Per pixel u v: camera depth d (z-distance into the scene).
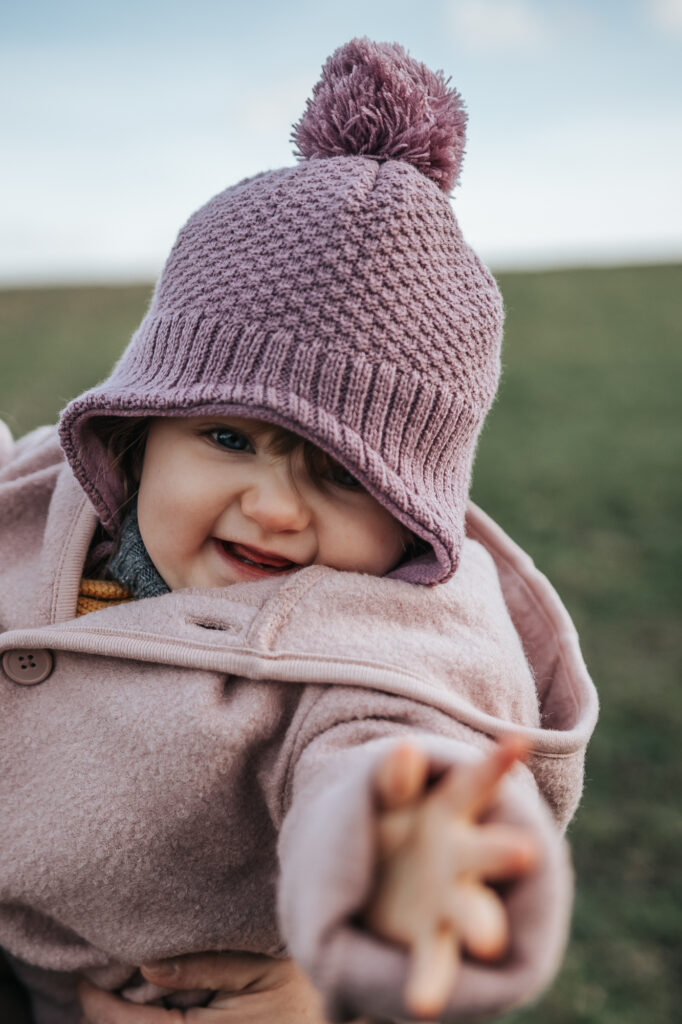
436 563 1.31
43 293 16.02
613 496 6.71
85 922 1.27
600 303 14.02
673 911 2.88
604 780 3.48
